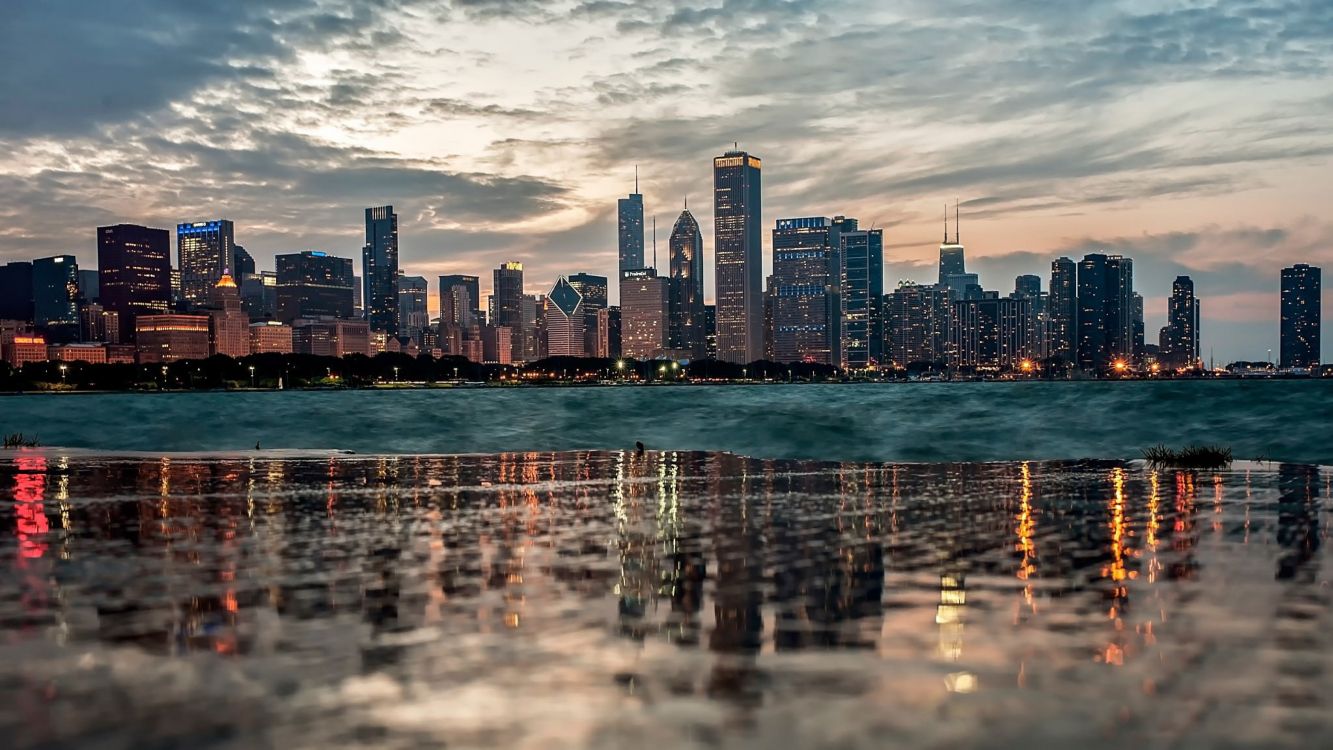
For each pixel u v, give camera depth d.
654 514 21.98
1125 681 8.86
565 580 13.98
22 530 19.45
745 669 9.32
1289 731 7.54
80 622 11.30
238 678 9.01
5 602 12.45
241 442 63.31
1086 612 11.75
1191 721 7.77
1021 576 14.16
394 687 8.74
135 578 14.10
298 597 12.77
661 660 9.62
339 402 152.00
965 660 9.60
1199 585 13.40
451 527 19.80
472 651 9.98
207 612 11.84
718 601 12.50
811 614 11.73
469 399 149.88
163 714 7.98
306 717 7.91
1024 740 7.37
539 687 8.73
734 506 23.58
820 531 19.08
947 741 7.35
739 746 7.27
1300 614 11.55
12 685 8.80
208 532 19.12
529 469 35.88
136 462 39.47
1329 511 21.91
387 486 29.06
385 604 12.31
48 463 38.75
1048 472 33.59
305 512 22.48
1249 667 9.27
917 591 13.10
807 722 7.79
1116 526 19.59
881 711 8.06
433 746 7.27
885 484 29.44
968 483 29.55
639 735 7.52
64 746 7.25
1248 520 20.44
